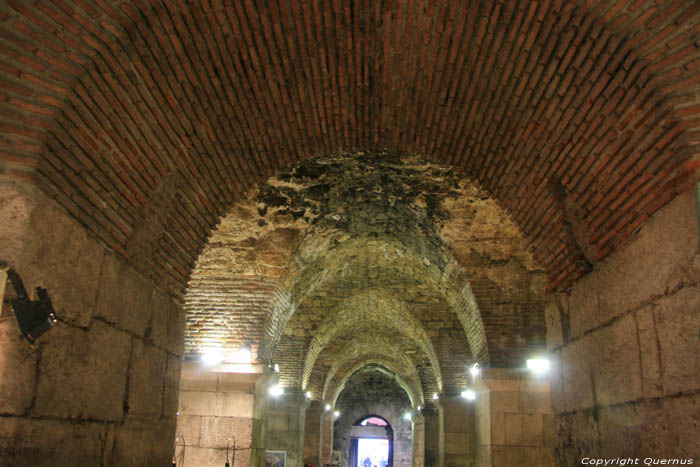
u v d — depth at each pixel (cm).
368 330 2036
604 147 475
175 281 602
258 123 616
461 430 1631
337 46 560
